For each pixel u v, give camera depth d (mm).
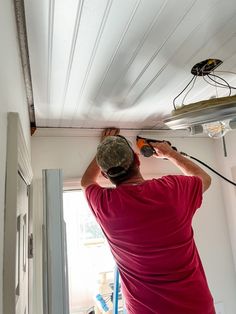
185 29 987
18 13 866
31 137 2027
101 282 2227
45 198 625
